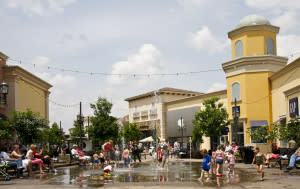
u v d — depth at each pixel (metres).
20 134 22.38
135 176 15.23
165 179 13.73
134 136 53.84
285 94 27.59
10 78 28.94
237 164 22.59
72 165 25.16
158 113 53.75
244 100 32.41
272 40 33.22
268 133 22.05
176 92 54.28
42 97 37.41
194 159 30.84
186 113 46.78
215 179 13.55
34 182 13.28
